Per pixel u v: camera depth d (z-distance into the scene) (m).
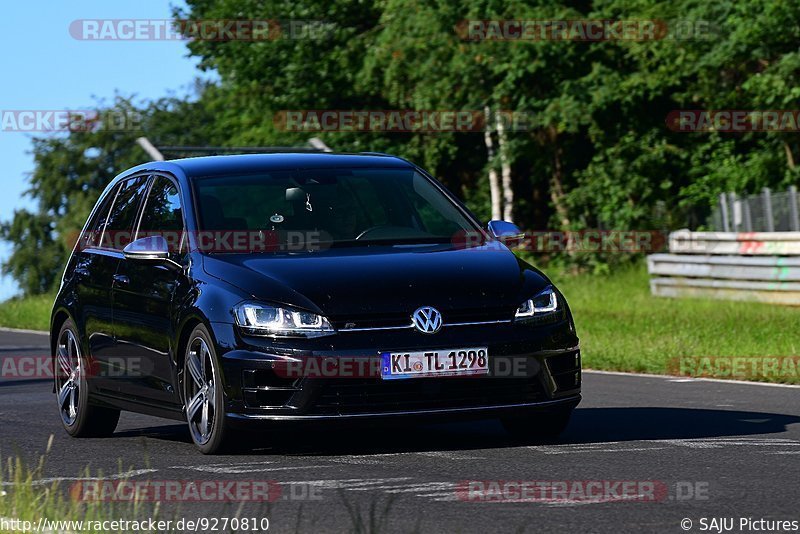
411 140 110.56
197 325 26.42
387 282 25.59
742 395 36.91
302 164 30.31
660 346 49.31
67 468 25.95
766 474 22.55
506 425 28.09
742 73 93.44
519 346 25.52
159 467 25.16
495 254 27.62
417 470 23.72
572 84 94.62
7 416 36.44
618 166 98.12
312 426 24.67
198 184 29.41
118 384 29.98
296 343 24.83
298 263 26.39
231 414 25.42
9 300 102.00
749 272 72.12
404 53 98.19
